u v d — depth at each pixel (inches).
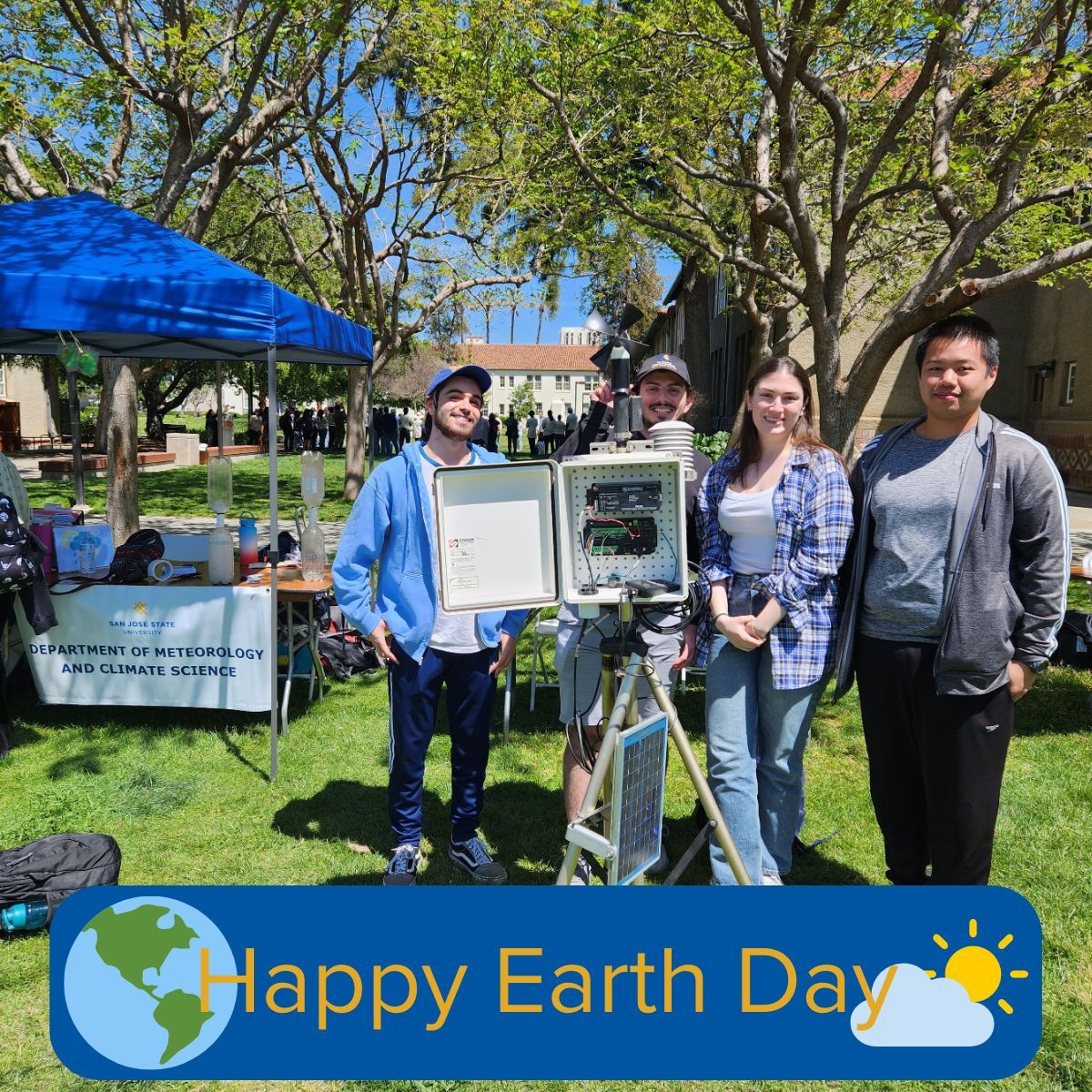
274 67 354.3
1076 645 225.8
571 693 115.8
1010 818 143.4
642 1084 90.3
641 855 94.4
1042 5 242.4
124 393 304.5
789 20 227.8
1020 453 94.7
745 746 108.1
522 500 90.3
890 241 421.4
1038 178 272.1
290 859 131.2
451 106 432.8
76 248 161.6
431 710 123.2
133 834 137.8
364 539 119.5
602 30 306.5
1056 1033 94.0
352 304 571.8
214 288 153.3
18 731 180.9
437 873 127.7
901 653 100.7
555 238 442.0
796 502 104.8
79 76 298.5
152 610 170.4
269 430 162.7
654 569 92.6
